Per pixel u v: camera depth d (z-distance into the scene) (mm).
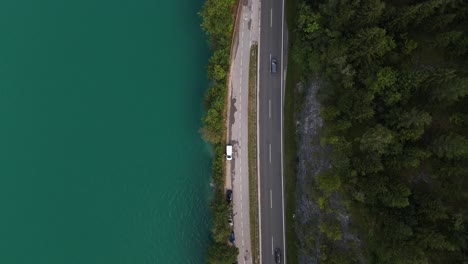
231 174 104000
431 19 77438
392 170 80000
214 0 94625
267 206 102438
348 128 84688
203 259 103375
